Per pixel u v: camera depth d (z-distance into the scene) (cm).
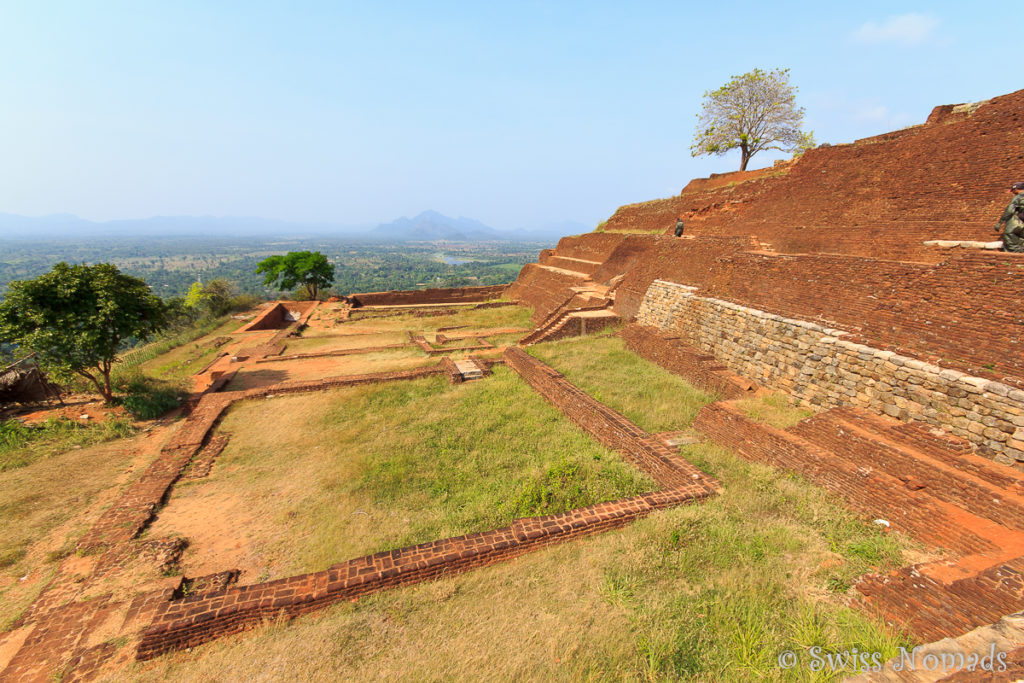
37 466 1103
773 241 1652
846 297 1048
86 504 961
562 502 868
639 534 731
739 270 1424
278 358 2106
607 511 795
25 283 1301
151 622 589
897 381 863
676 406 1205
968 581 490
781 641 509
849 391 957
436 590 655
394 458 1083
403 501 914
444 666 519
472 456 1083
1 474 1062
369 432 1234
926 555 613
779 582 602
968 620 467
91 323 1330
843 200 1458
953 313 823
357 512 881
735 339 1323
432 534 802
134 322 1429
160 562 751
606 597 609
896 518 686
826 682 446
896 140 1360
